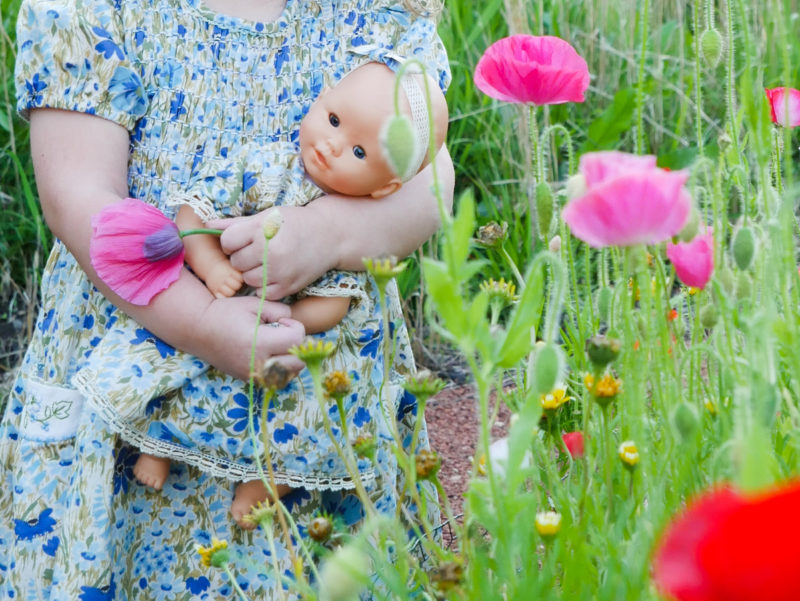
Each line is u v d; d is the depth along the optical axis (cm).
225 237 145
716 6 293
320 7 160
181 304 145
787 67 110
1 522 173
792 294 114
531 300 94
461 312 91
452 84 321
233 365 145
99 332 157
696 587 53
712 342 130
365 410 160
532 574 99
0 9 311
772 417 86
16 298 304
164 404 150
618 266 133
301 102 159
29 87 152
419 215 158
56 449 159
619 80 352
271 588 162
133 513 164
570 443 135
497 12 343
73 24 150
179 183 157
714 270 114
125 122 155
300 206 153
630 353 107
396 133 96
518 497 98
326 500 172
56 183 150
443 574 102
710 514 53
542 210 130
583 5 355
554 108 331
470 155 324
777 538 48
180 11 156
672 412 106
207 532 163
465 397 271
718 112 336
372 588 111
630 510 109
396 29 163
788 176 106
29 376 163
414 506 179
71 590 150
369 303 159
